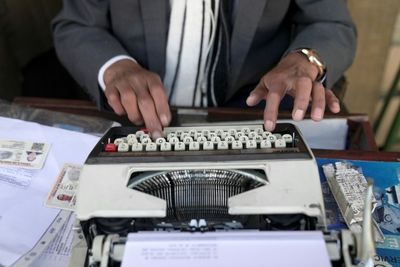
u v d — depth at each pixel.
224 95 1.09
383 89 1.79
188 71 1.05
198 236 0.48
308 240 0.48
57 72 1.42
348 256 0.48
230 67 1.04
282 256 0.46
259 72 1.10
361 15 1.58
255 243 0.47
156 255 0.46
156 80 0.79
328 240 0.49
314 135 0.89
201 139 0.63
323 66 0.88
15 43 1.48
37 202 0.73
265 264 0.45
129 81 0.80
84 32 1.02
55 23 1.08
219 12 0.97
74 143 0.84
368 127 0.88
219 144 0.62
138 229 0.53
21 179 0.77
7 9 1.40
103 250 0.48
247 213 0.53
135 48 1.04
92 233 0.53
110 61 0.93
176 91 1.08
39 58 1.46
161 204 0.53
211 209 0.58
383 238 0.67
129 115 0.76
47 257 0.65
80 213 0.52
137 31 1.01
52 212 0.72
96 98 0.94
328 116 0.89
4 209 0.72
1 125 0.87
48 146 0.83
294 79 0.75
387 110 1.81
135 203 0.53
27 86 1.39
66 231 0.69
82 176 0.56
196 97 1.09
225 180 0.59
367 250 0.48
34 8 1.47
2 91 1.42
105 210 0.52
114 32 1.06
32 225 0.69
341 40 1.00
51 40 1.55
